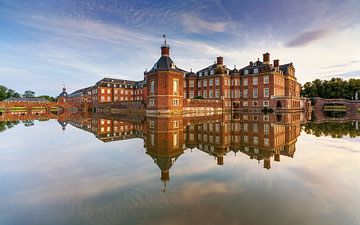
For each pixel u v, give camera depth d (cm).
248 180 717
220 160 977
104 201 574
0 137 1675
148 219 480
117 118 3841
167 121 2981
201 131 1942
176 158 1017
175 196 597
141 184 689
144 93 7400
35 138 1631
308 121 2939
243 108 5700
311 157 1022
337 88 9612
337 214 499
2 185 694
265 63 5456
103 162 952
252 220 470
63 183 706
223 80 5691
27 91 16438
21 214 514
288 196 593
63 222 477
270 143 1387
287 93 5897
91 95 9388
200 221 468
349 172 800
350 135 1695
